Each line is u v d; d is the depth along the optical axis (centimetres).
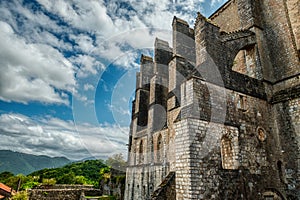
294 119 1273
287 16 1514
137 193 1983
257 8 1666
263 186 1137
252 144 1190
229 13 2030
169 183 1206
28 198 2412
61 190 2594
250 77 1377
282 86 1420
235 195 1019
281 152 1295
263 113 1327
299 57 1379
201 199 924
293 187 1192
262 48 1539
